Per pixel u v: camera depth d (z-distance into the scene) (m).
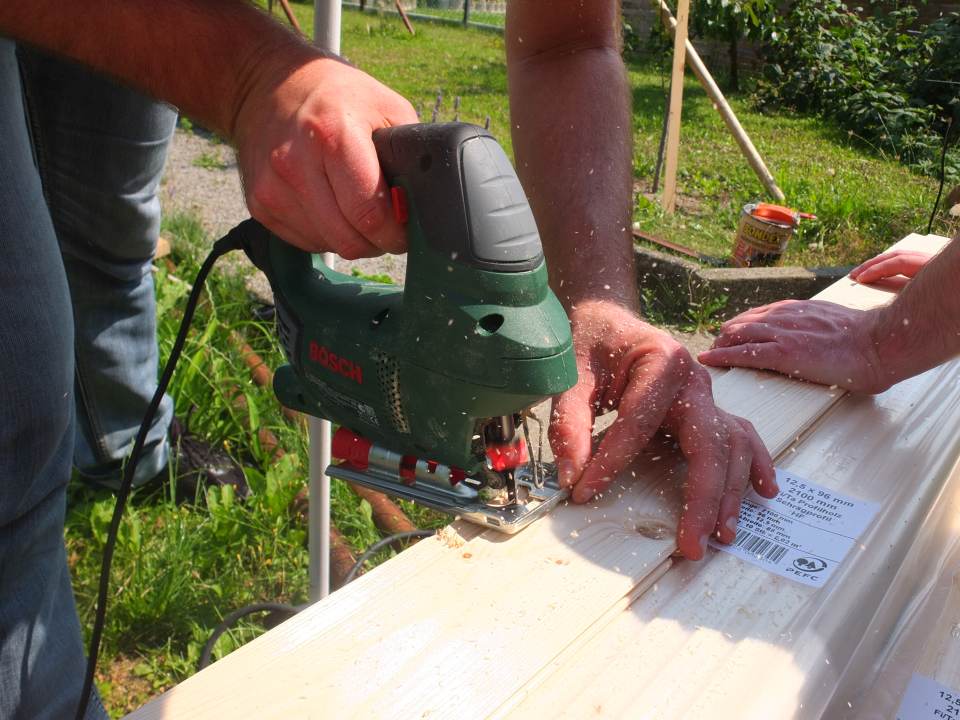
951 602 1.26
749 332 1.68
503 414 1.09
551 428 1.27
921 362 1.51
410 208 1.04
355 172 0.98
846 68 9.27
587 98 1.59
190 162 5.87
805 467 1.36
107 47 0.99
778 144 7.77
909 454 1.42
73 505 2.46
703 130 8.04
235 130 1.05
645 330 1.35
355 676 0.88
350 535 2.47
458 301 1.04
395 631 0.95
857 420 1.52
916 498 1.31
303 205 1.02
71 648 1.23
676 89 5.30
